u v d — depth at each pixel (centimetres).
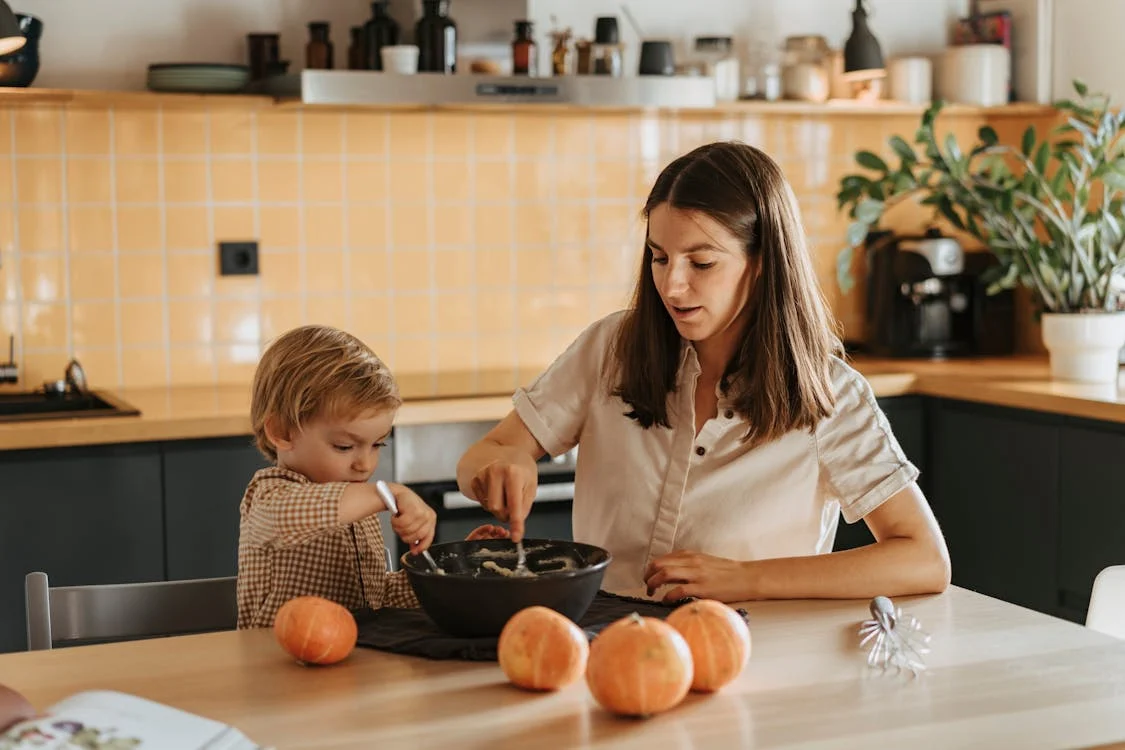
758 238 159
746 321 167
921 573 151
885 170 326
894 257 366
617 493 176
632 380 172
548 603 128
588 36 359
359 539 157
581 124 362
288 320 341
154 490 276
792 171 382
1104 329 311
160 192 327
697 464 171
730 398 169
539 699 115
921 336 366
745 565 150
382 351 350
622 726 108
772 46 363
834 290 389
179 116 327
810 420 164
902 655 127
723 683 116
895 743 104
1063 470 296
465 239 355
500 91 308
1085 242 314
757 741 105
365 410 154
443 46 316
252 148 334
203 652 131
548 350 365
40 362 321
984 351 374
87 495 271
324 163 340
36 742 95
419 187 349
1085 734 106
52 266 320
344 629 125
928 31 391
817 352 164
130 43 323
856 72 350
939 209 328
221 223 333
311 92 293
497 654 126
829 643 132
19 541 267
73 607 158
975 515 324
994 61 373
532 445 181
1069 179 319
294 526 138
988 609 144
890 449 165
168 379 332
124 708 103
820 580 149
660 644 109
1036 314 328
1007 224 318
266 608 153
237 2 330
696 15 368
